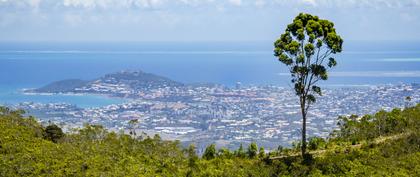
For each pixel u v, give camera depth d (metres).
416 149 37.09
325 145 39.66
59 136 38.19
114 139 38.41
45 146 34.59
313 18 32.59
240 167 35.50
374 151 36.69
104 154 34.72
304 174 33.28
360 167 33.84
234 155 40.03
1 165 30.41
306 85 34.16
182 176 33.56
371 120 46.84
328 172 33.78
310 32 31.81
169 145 39.16
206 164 36.22
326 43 32.44
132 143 38.38
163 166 34.97
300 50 32.47
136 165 33.66
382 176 32.47
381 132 41.88
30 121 40.56
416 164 34.28
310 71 33.00
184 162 36.69
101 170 31.88
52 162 31.91
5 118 38.97
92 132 38.84
